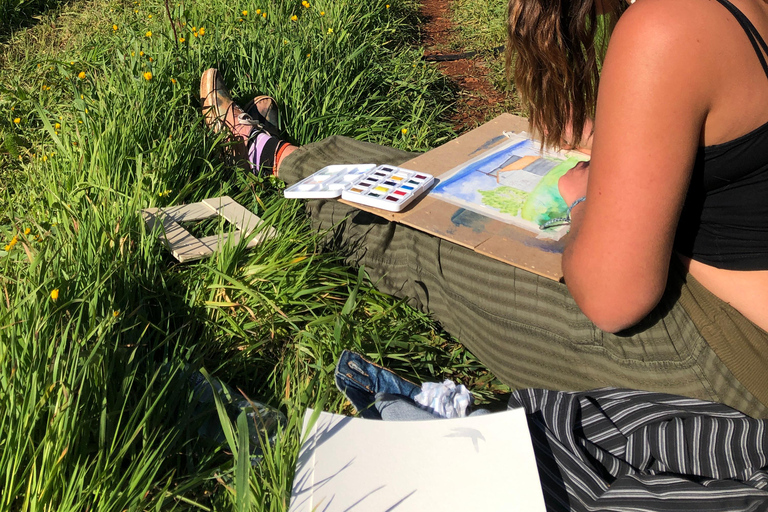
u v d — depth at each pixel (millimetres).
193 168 2570
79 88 3266
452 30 4883
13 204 2461
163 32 3570
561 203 1684
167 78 2930
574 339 1468
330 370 1633
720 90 999
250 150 2580
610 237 1108
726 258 1175
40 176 2557
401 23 4684
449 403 1488
